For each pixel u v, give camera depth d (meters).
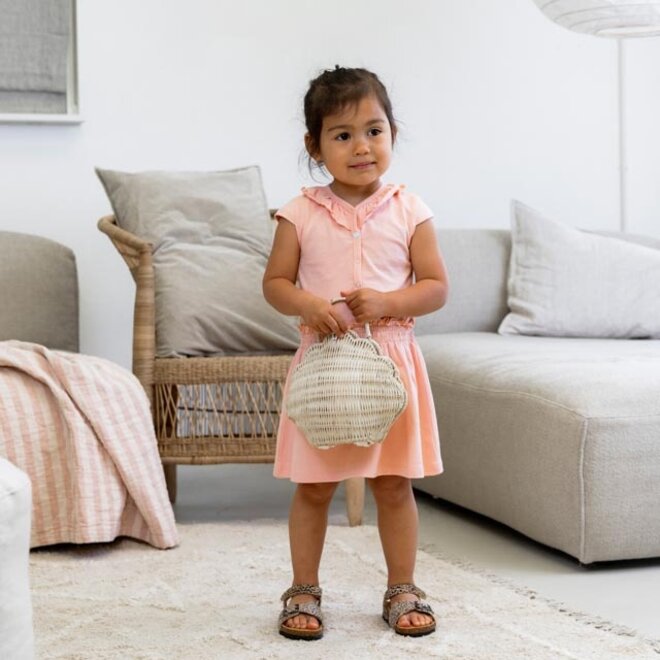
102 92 3.58
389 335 2.03
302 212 2.11
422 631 1.94
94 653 1.86
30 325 3.22
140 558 2.50
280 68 3.74
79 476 2.53
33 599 2.18
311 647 1.90
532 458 2.53
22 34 3.47
